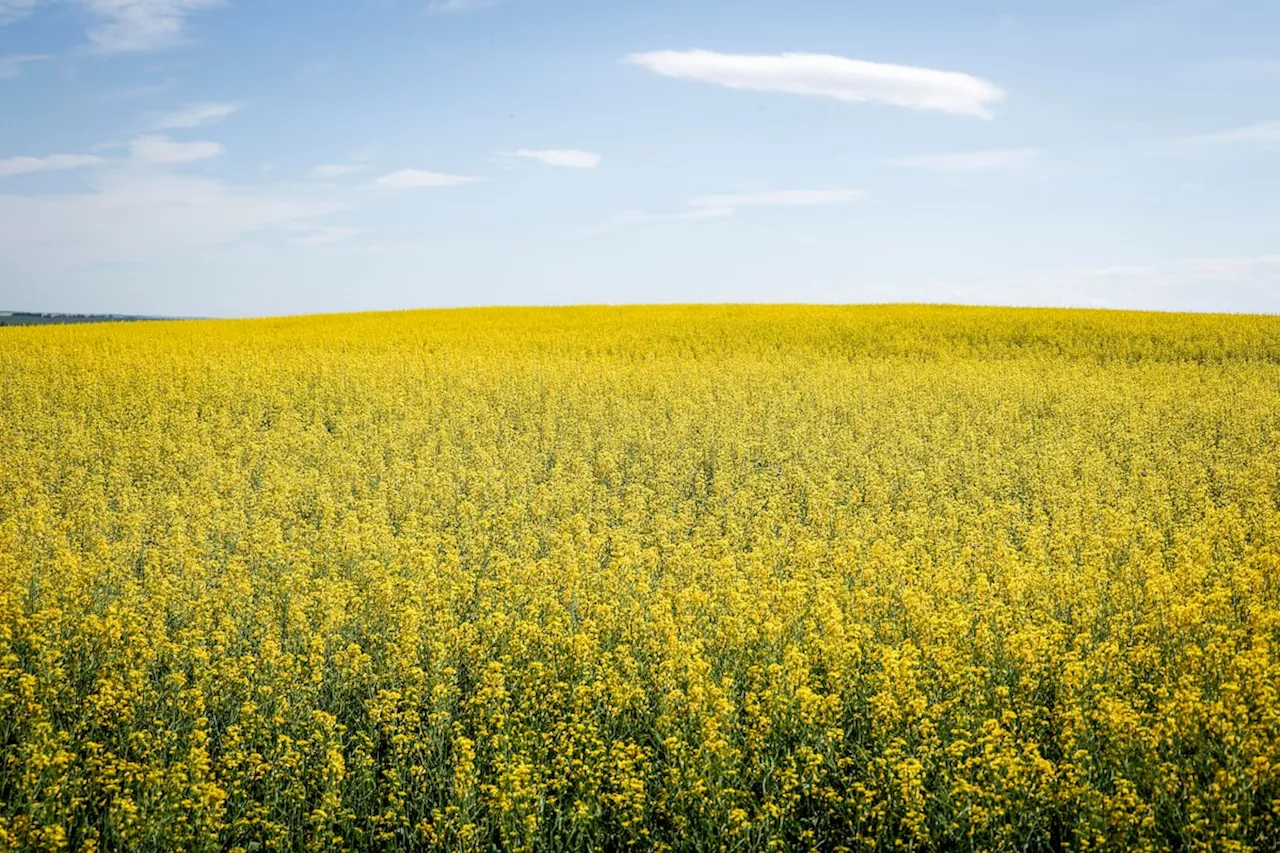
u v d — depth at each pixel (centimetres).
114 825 721
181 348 3909
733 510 1714
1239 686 792
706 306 7019
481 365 3397
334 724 845
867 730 861
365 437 2319
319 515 1688
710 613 1125
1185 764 728
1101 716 787
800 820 753
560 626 1030
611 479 1966
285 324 5503
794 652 914
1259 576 1113
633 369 3378
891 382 3108
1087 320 4962
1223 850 631
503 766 766
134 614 1046
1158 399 2702
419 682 945
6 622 1006
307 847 726
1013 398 2789
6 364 3120
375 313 6706
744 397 2836
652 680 945
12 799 760
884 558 1266
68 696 934
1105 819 671
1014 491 1886
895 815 730
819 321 5138
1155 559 1260
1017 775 707
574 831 745
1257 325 4634
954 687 886
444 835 733
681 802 749
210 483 1805
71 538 1471
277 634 1077
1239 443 2230
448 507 1714
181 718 898
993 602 1088
